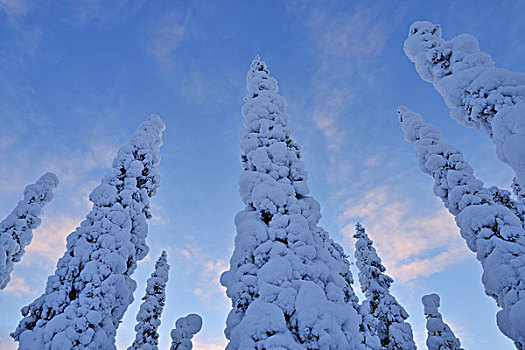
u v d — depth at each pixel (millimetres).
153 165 10641
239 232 6594
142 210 9539
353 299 8586
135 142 10625
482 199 9062
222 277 6422
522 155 5527
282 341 4621
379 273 16547
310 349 4711
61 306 6996
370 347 5359
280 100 8969
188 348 13719
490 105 6852
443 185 9969
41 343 6270
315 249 6211
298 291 5262
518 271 7109
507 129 6223
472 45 8008
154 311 14609
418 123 11719
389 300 15406
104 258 7641
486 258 7895
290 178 7418
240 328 5000
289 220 6340
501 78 6938
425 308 15852
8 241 10422
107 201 8750
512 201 11562
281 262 5559
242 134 8281
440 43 8680
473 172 9875
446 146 10570
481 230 8211
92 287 7148
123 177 9734
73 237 8312
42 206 11969
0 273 10023
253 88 9602
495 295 7734
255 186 6949
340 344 4770
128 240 8281
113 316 7422
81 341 6355
